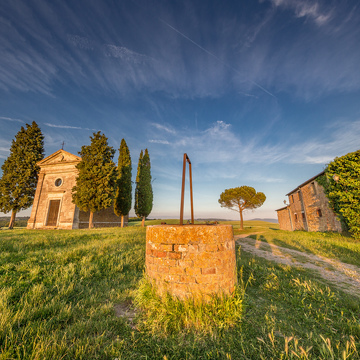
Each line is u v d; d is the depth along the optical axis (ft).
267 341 8.16
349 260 23.59
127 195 83.97
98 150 66.80
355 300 12.74
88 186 62.54
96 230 51.72
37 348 7.04
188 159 14.55
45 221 67.87
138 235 39.01
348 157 40.57
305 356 6.96
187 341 8.07
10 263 17.38
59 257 19.62
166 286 10.67
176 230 10.98
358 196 37.47
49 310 10.16
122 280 15.93
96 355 7.09
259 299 13.00
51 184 72.79
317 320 10.24
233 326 9.29
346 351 7.23
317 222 59.98
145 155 98.22
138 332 8.82
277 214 103.81
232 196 92.68
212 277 10.50
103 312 10.27
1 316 9.00
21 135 84.58
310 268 20.86
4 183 77.15
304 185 68.33
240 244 37.73
